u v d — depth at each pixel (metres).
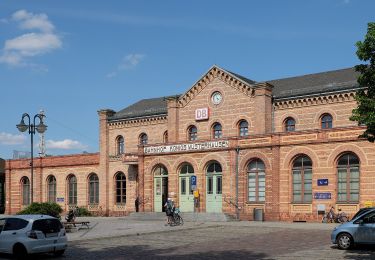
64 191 55.56
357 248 21.73
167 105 47.66
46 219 21.03
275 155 37.25
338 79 41.53
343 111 38.62
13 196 59.69
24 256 20.33
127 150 51.59
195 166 41.62
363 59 20.78
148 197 44.34
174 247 23.25
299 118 40.75
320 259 18.61
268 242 24.27
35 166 57.94
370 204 32.94
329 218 34.31
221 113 44.06
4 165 66.38
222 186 40.06
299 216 36.06
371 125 20.22
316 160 35.56
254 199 38.56
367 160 33.34
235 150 39.47
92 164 53.66
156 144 44.09
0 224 22.16
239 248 22.33
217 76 44.50
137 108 53.69
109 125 53.16
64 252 22.41
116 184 51.91
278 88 44.47
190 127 46.25
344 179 34.50
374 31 20.17
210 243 24.47
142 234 29.55
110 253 21.72
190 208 41.81
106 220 42.62
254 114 41.94
